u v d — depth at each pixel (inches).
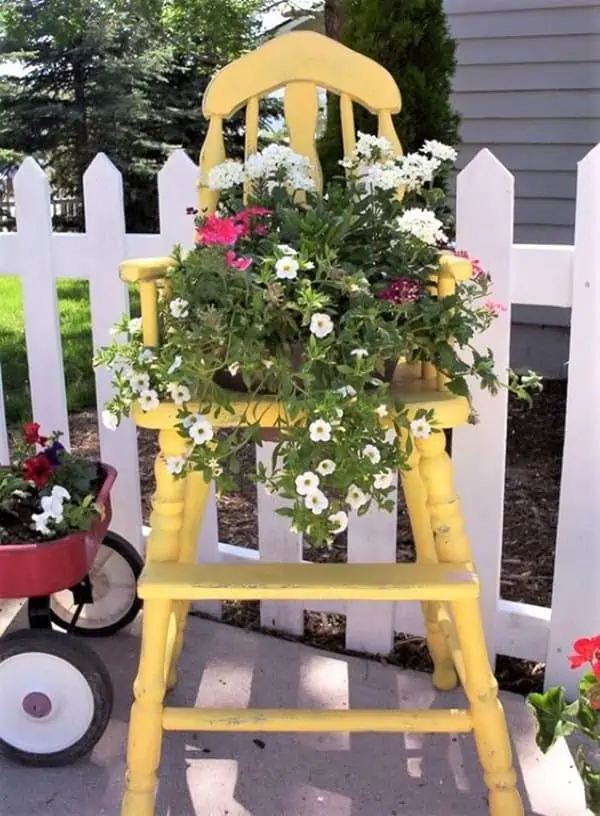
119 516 82.7
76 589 69.6
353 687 70.4
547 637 70.6
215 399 50.3
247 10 241.9
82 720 61.1
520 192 149.4
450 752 63.1
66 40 307.9
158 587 51.8
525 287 65.2
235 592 51.8
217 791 59.4
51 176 337.1
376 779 60.5
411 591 51.5
